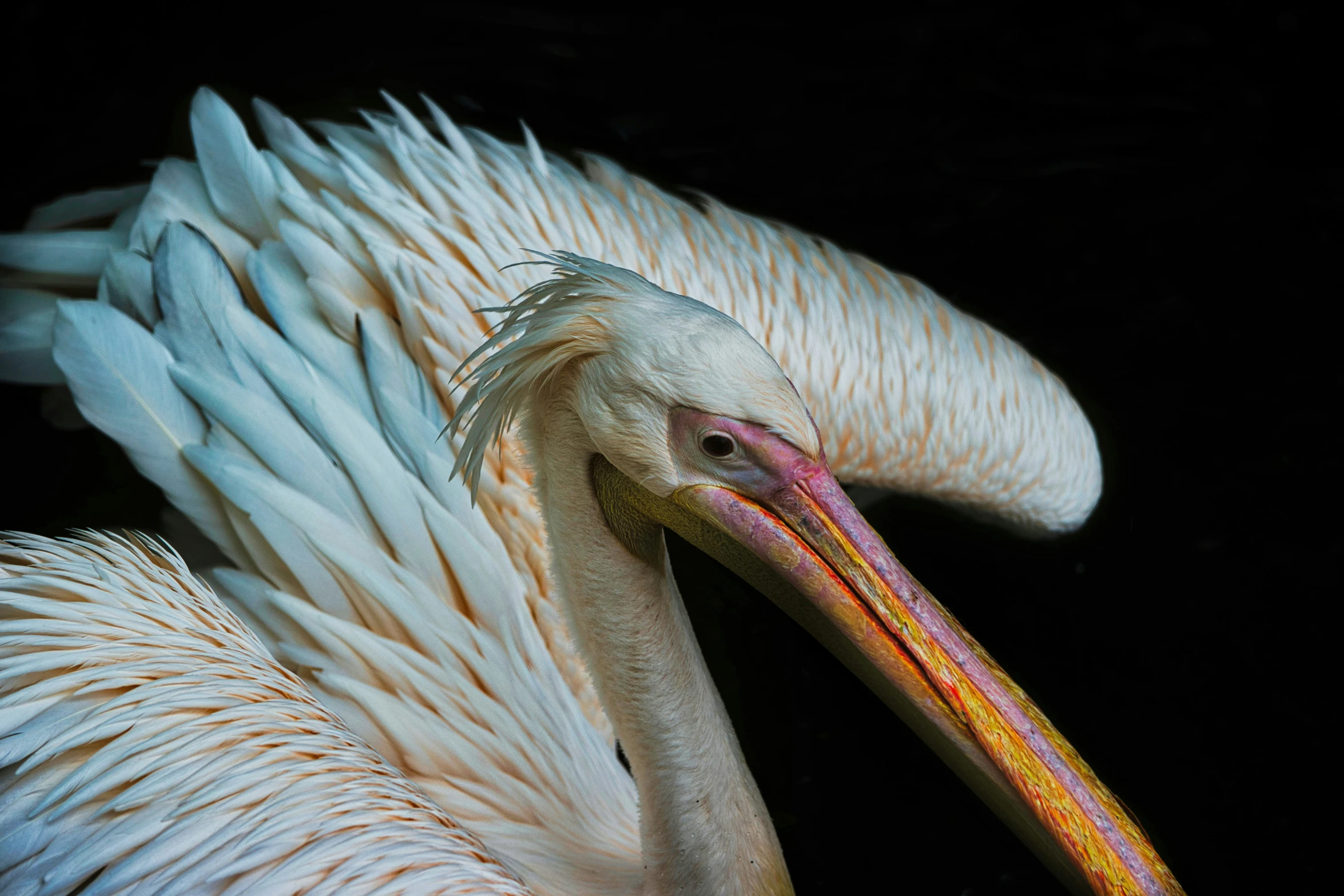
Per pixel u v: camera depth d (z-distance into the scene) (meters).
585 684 6.24
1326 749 7.50
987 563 8.49
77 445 7.12
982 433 8.15
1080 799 4.80
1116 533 8.76
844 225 10.74
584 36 11.55
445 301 6.46
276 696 4.75
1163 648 8.12
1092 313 10.25
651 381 4.48
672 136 11.10
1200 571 8.53
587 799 5.75
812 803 7.18
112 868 4.13
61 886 4.08
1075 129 11.31
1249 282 10.40
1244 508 8.89
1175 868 7.02
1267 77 11.61
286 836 4.25
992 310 10.28
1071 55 11.77
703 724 4.94
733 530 4.66
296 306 6.41
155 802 4.24
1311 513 8.84
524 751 5.64
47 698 4.37
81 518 6.88
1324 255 10.53
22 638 4.47
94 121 10.26
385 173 7.22
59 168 9.95
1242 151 11.18
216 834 4.21
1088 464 8.63
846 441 7.80
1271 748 7.53
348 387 6.25
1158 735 7.64
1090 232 10.72
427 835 4.47
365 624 5.76
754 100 11.35
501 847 5.30
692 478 4.63
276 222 6.69
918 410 7.96
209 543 6.18
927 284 10.43
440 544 5.95
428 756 5.48
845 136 11.24
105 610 4.69
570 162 9.64
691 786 4.91
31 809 4.19
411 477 6.02
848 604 4.69
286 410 6.05
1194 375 9.82
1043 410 8.47
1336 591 8.34
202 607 5.07
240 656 4.88
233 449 5.93
